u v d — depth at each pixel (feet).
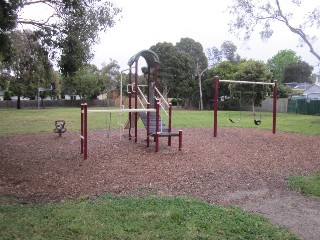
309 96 159.02
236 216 16.20
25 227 14.29
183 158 32.50
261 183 23.73
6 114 109.50
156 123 36.11
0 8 23.32
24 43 41.22
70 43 34.30
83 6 33.65
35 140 45.85
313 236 14.56
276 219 16.58
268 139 47.88
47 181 23.67
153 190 21.35
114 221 15.20
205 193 20.97
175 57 158.30
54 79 159.84
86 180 23.95
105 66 204.13
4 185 22.44
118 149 37.70
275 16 86.33
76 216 15.66
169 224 14.89
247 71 105.09
